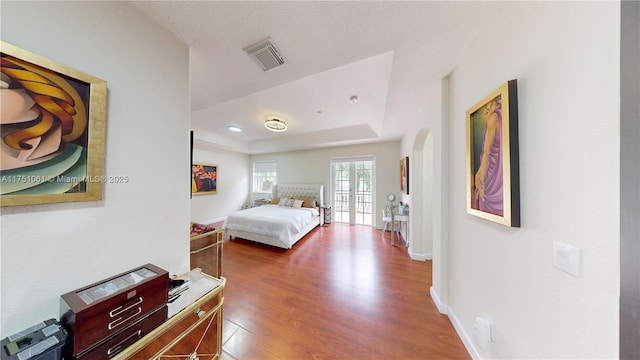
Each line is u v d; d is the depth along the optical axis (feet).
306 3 3.40
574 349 2.26
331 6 3.45
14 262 2.33
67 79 2.66
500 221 3.31
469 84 4.57
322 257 10.30
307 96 8.83
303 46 4.47
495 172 3.45
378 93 7.83
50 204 2.57
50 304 2.58
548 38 2.55
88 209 2.90
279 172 20.01
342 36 4.17
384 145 15.80
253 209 15.33
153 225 3.75
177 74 4.17
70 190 2.67
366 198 16.85
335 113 11.00
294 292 7.14
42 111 2.44
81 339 2.32
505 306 3.44
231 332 5.28
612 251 1.90
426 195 10.05
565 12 2.34
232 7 3.48
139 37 3.53
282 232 11.27
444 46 4.45
